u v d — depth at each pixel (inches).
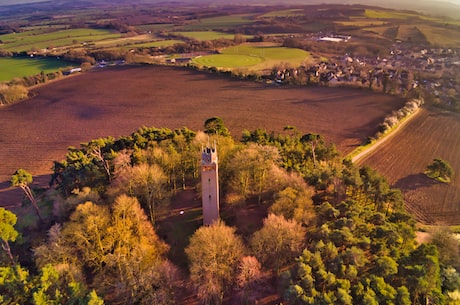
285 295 1786.4
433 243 2417.6
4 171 4200.3
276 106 6146.7
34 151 4766.2
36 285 1904.5
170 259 2346.2
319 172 2891.2
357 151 4394.7
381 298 1772.9
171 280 2065.7
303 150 3501.5
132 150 3412.9
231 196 2783.0
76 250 2239.2
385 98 6264.8
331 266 1907.0
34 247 2418.8
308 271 1836.9
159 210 2755.9
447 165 3686.0
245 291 1958.7
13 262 2279.8
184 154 3152.1
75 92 7268.7
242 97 6668.3
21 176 2736.2
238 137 4950.8
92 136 5236.2
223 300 2015.3
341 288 1768.0
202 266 1974.7
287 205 2384.4
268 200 2765.7
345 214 2336.4
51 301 1831.9
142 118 5876.0
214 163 2263.8
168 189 3051.2
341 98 6402.6
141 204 2790.4
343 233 2059.5
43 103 6702.8
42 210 2901.1
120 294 1975.9
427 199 3373.5
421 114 5516.7
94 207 2389.3
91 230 2231.8
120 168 3014.3
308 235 2201.0
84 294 1916.8
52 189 3262.8
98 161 3257.9
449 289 2082.9
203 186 2336.4
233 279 2007.9
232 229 2257.6
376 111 5723.4
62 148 4854.8
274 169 2768.2
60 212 2733.8
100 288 2026.3
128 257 2159.2
